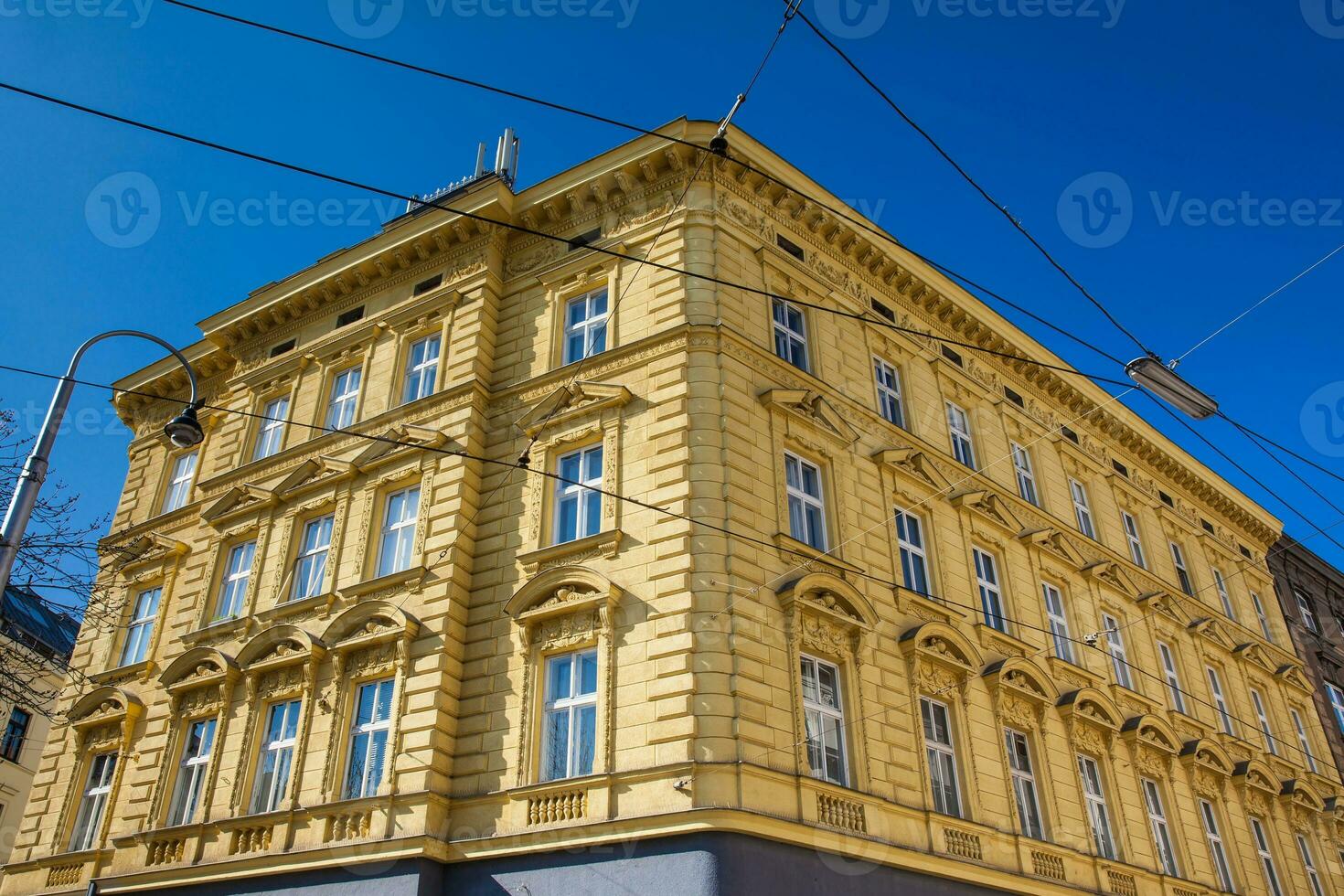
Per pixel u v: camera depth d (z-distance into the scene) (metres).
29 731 40.75
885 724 19.33
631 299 22.73
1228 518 38.12
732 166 23.70
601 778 16.83
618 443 20.58
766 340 22.41
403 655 20.11
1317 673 37.53
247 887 19.50
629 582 18.67
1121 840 23.20
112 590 27.98
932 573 23.06
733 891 15.16
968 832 19.59
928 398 26.47
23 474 13.25
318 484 24.45
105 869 22.42
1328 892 29.61
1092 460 31.91
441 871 17.92
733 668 17.19
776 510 19.86
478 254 25.80
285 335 29.38
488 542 21.33
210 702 22.73
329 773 19.86
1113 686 26.25
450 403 23.55
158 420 32.59
